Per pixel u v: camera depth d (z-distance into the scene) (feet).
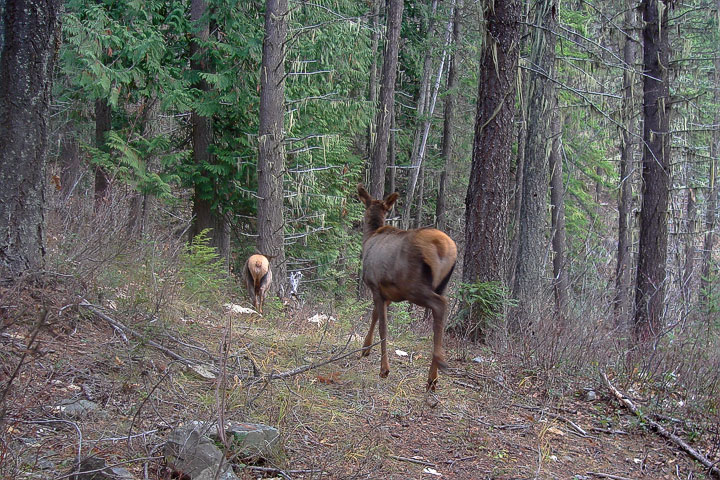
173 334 21.22
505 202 29.58
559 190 64.34
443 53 77.66
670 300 46.11
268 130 45.93
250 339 24.25
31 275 19.20
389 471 15.52
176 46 54.29
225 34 51.08
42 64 19.77
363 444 16.49
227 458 13.47
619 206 66.13
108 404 15.76
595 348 27.53
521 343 28.02
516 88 31.24
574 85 58.18
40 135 19.94
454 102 79.92
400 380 22.13
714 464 18.88
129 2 47.60
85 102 54.54
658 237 43.52
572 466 17.85
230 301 34.40
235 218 56.90
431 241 19.06
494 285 28.68
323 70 53.06
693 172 74.49
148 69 48.03
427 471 15.97
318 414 17.98
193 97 50.75
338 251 66.18
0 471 11.37
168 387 17.40
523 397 22.77
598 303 41.42
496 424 19.95
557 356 25.57
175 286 25.59
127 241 27.58
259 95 52.06
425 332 31.12
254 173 53.21
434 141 90.53
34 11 19.39
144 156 48.42
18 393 14.34
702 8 46.75
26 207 19.48
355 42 59.31
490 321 28.55
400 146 85.05
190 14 55.98
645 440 20.70
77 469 11.86
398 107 86.33
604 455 19.07
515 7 29.01
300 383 19.77
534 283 40.91
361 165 72.74
